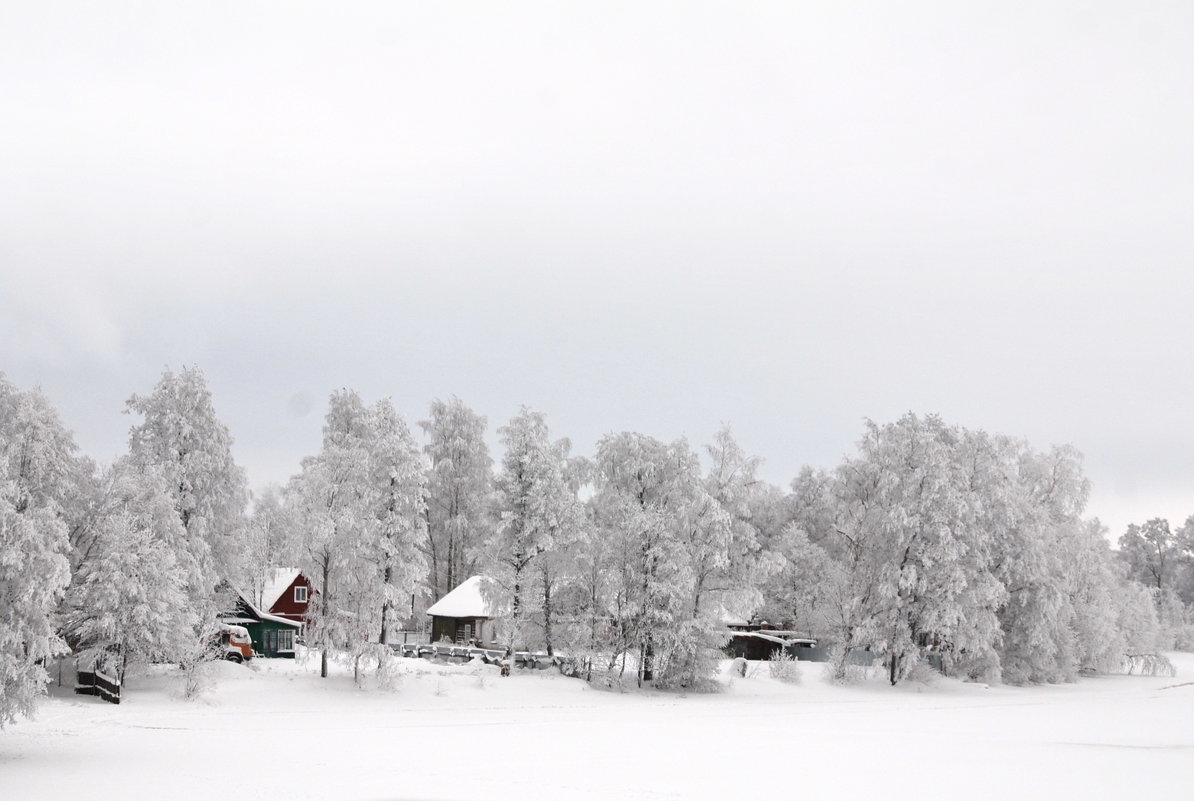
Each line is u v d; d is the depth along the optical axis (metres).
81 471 47.34
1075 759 35.75
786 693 63.47
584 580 62.19
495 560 64.94
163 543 46.75
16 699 30.69
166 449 52.62
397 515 58.16
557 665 63.69
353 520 54.88
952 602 66.19
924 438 69.81
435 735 39.19
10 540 31.03
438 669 62.41
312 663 62.19
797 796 27.95
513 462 65.19
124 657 45.66
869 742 39.91
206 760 31.72
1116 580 97.25
